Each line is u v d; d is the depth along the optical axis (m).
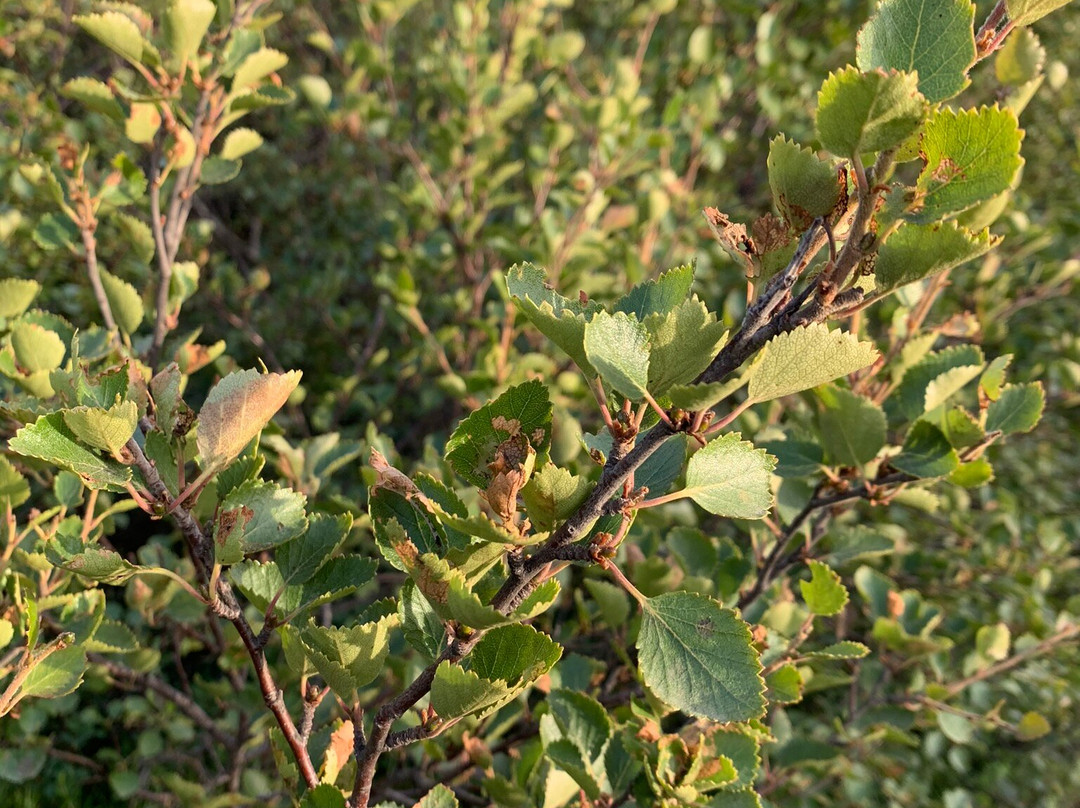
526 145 1.00
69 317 0.80
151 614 0.49
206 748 0.69
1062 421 0.88
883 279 0.18
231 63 0.41
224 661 0.54
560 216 0.72
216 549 0.22
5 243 0.67
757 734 0.31
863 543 0.42
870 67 0.18
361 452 0.50
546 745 0.31
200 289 0.89
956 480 0.36
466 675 0.20
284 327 0.97
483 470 0.22
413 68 1.00
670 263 0.76
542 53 0.83
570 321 0.19
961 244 0.17
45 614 0.40
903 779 0.70
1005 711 0.72
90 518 0.36
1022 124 1.08
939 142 0.18
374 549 0.68
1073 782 0.74
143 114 0.39
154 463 0.24
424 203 0.78
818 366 0.18
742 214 0.83
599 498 0.19
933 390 0.36
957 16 0.18
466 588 0.19
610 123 0.72
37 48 0.89
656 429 0.19
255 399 0.23
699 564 0.44
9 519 0.34
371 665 0.23
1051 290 0.76
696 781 0.29
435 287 0.89
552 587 0.20
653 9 0.88
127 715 0.69
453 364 0.80
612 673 0.47
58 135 0.62
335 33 1.17
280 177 1.08
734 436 0.20
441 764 0.46
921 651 0.46
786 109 0.94
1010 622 0.68
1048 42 1.09
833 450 0.35
